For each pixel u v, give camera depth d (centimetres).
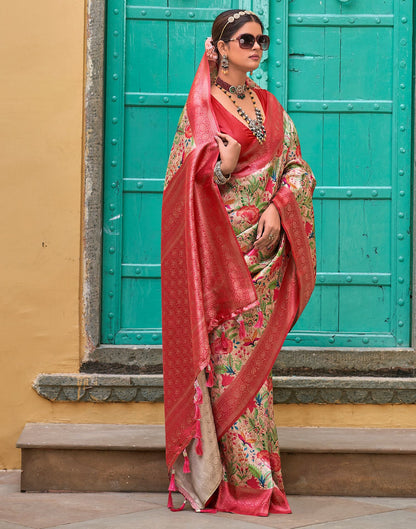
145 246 453
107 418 428
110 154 451
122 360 437
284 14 455
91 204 438
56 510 340
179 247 353
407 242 454
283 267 361
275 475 352
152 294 452
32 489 379
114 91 451
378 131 459
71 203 434
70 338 432
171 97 455
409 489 378
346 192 456
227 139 343
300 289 358
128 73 454
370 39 459
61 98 436
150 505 353
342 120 459
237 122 354
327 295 455
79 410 429
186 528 311
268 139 358
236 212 353
